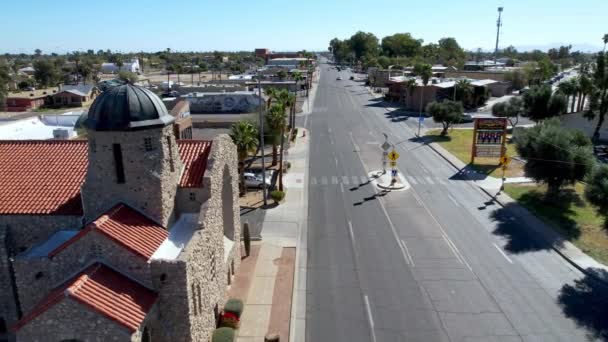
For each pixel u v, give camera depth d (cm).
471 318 2778
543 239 3847
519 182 5394
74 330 1933
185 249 2239
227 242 3275
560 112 7669
